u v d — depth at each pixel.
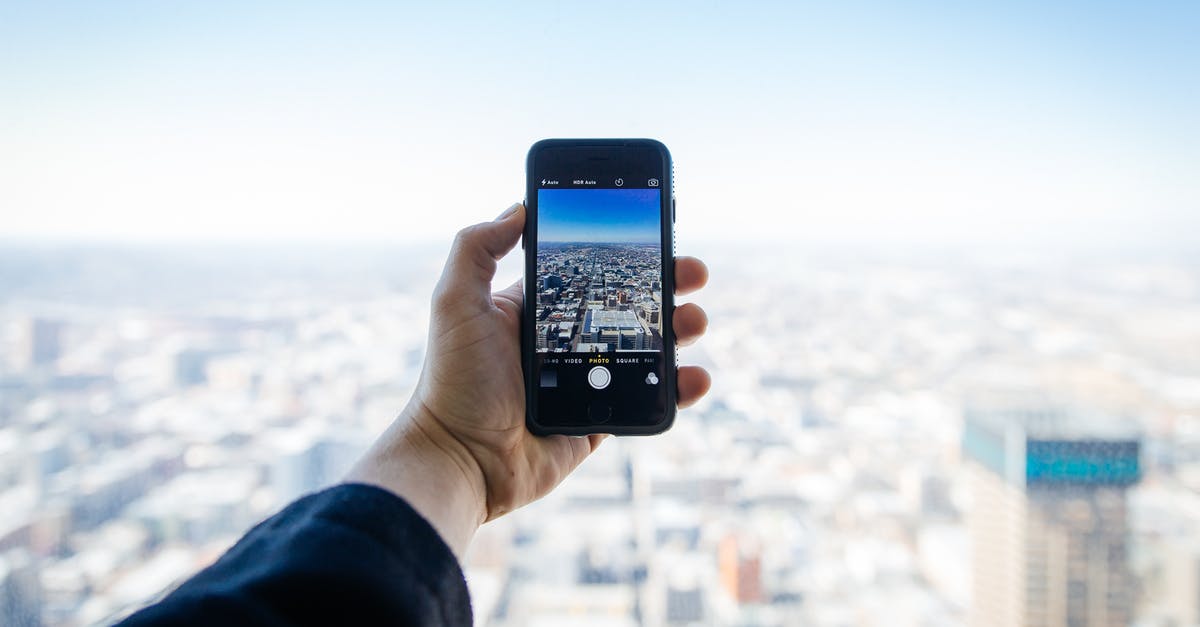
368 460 0.32
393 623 0.24
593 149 0.40
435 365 0.35
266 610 0.21
